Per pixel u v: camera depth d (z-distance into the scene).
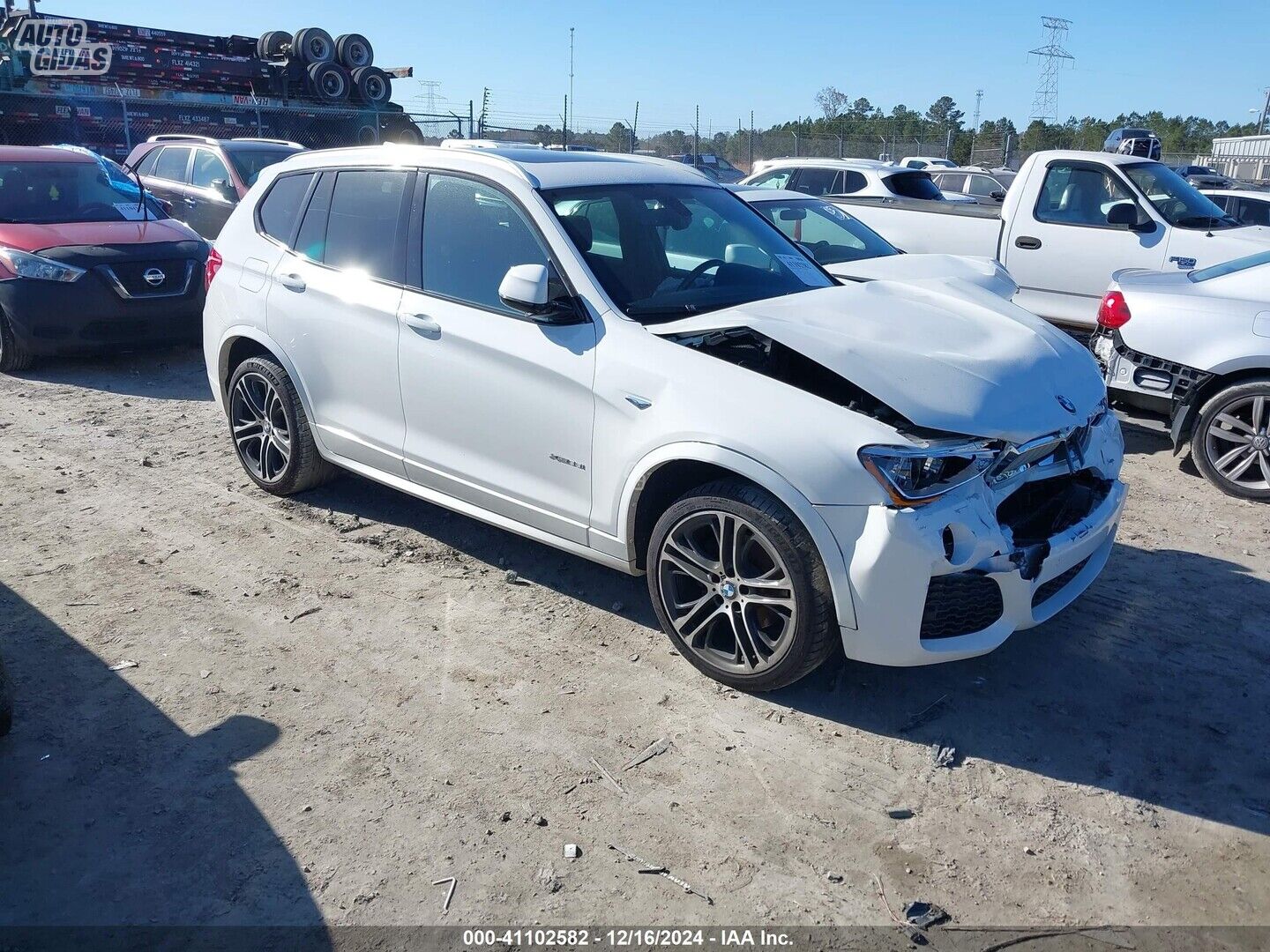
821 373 3.79
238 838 2.96
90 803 3.09
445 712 3.61
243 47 20.91
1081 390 3.89
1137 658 4.07
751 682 3.68
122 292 8.27
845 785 3.25
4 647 3.95
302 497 5.62
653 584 3.89
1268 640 4.22
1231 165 38.56
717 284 4.39
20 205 8.86
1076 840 3.03
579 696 3.72
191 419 7.20
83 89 17.98
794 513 3.41
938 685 3.85
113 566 4.70
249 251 5.38
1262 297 6.00
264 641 4.07
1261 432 5.87
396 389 4.64
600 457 3.90
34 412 7.29
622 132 29.77
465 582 4.64
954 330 3.97
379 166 4.84
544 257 4.13
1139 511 5.73
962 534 3.34
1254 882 2.87
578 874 2.84
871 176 12.29
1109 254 9.16
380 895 2.76
